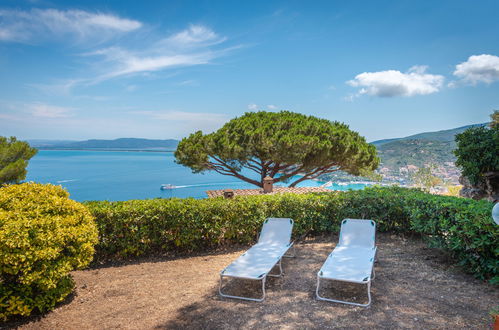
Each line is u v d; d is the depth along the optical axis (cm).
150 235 598
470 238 431
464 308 348
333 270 407
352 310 357
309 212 690
